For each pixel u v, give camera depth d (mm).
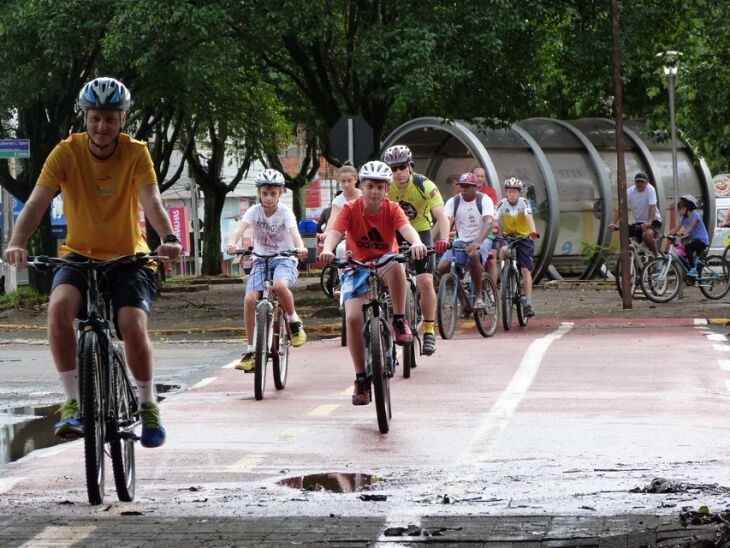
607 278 70000
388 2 54375
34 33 56062
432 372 29562
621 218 47938
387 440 20766
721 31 58500
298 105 78562
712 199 72375
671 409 23359
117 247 15500
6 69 57125
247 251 27562
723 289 53188
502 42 53156
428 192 29406
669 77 67062
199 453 19938
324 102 59688
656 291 51125
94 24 53688
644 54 66188
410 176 29453
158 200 15336
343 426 22438
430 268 29734
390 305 23625
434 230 36875
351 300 22422
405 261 22938
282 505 14977
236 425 22875
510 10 52906
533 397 25312
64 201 15516
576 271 72000
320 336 42469
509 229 40750
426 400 25297
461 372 29453
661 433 20719
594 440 20172
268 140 86812
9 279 65875
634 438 20281
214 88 66125
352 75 58500
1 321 53000
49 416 25500
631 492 15375
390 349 22578
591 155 69188
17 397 28562
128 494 15703
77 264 15195
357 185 44469
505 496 15414
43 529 13297
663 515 13414
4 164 65562
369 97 53844
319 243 34094
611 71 60750
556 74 75625
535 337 37188
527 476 17062
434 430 21656
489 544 12227
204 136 97688
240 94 78125
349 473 17891
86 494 16516
